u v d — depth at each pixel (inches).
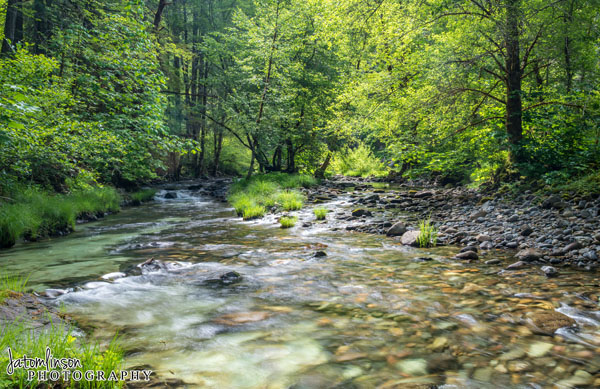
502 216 312.5
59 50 416.2
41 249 266.2
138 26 403.5
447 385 86.2
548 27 358.6
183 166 1254.9
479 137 448.8
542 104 389.7
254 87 884.0
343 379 89.2
